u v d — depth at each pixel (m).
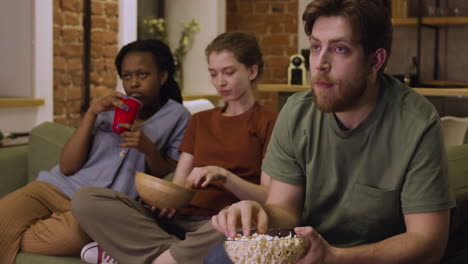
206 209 1.82
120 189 2.05
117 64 2.24
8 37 3.35
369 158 1.29
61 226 1.89
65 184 2.12
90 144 2.16
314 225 1.40
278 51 5.86
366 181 1.29
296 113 1.39
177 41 5.23
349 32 1.15
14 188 2.42
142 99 2.17
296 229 1.02
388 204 1.27
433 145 1.23
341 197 1.34
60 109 3.77
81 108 3.96
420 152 1.23
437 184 1.22
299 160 1.38
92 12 3.99
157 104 2.23
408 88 1.32
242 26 5.93
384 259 1.13
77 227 1.86
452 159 1.60
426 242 1.18
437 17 3.36
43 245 1.91
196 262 1.60
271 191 1.44
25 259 1.91
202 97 4.94
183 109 2.20
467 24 3.27
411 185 1.23
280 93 3.98
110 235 1.71
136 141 1.99
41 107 3.36
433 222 1.21
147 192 1.67
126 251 1.71
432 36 3.39
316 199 1.37
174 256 1.62
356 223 1.33
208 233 1.59
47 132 2.47
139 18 4.96
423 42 3.42
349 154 1.31
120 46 4.27
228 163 1.83
